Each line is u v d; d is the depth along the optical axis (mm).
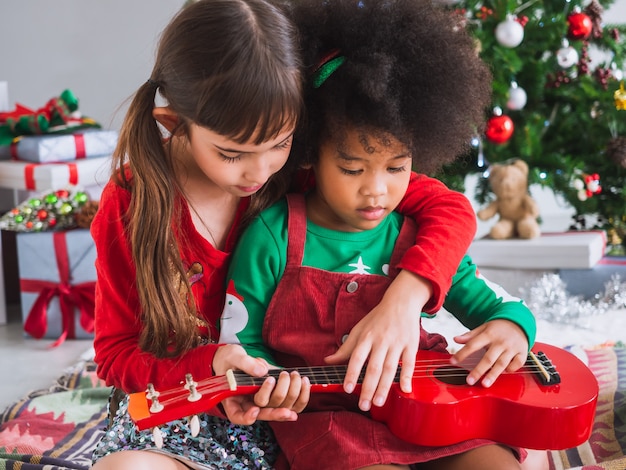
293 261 1227
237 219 1282
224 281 1279
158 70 1122
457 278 1301
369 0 1185
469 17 2492
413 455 1104
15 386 2092
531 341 1206
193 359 1146
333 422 1147
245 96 1020
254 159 1080
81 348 2352
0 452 1609
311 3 1199
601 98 2523
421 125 1148
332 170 1175
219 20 1051
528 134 2494
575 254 2426
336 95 1131
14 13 3523
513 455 1147
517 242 2488
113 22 3539
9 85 3590
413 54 1150
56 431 1710
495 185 2521
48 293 2389
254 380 1083
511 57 2432
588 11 2547
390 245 1267
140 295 1170
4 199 2744
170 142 1188
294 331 1218
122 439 1161
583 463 1472
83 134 2615
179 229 1220
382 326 1134
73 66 3580
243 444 1189
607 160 2596
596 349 1915
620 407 1595
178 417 1027
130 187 1206
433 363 1200
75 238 2369
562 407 1094
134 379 1164
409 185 1339
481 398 1109
